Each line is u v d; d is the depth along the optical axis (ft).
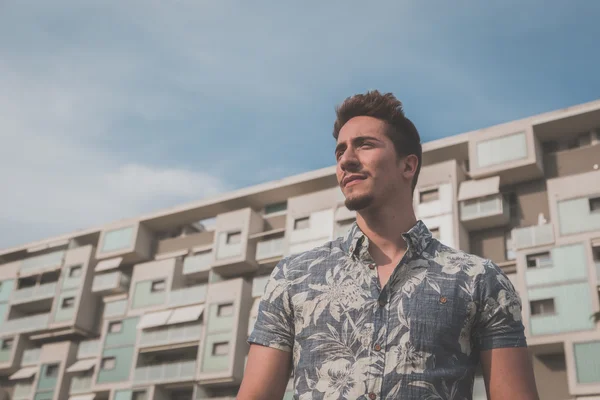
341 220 121.29
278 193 134.92
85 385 135.13
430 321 6.85
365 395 6.52
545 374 91.35
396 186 8.05
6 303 154.40
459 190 110.83
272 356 7.42
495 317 7.06
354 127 8.37
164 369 124.67
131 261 147.23
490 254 106.63
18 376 141.28
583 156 107.65
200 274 136.46
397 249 7.67
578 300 91.45
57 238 158.30
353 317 6.97
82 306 144.05
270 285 7.73
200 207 140.87
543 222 104.53
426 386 6.56
